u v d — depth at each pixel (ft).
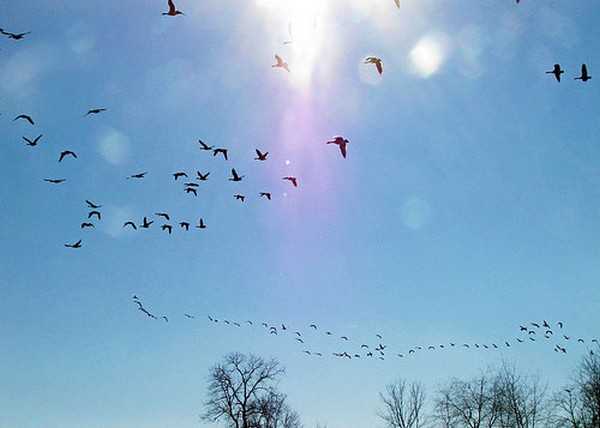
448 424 185.47
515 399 181.47
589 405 166.40
